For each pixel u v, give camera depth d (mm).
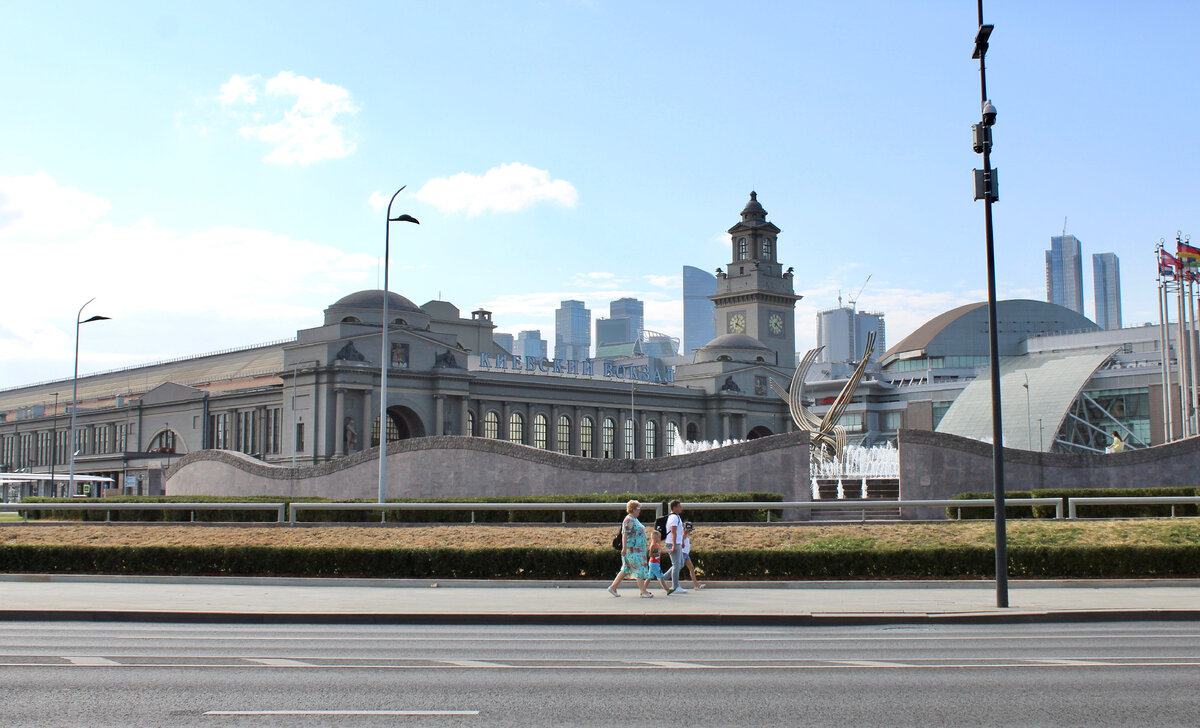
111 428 169125
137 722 14062
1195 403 90688
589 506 42781
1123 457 53094
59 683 16781
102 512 58062
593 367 164375
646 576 30812
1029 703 15273
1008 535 36531
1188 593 30703
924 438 52531
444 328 165500
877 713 14656
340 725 13914
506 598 29984
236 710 14773
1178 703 15266
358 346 131500
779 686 16578
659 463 54344
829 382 194625
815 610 26734
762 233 188125
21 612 26266
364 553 35344
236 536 40969
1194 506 45094
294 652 20344
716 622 25531
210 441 150125
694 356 179875
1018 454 52719
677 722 14125
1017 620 25516
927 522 40406
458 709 14859
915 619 25406
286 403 134250
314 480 64688
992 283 28484
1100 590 31750
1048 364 163125
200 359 177750
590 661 19156
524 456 56875
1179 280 92938
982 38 28922
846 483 60219
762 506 41625
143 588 33062
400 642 22000
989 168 28703
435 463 59562
